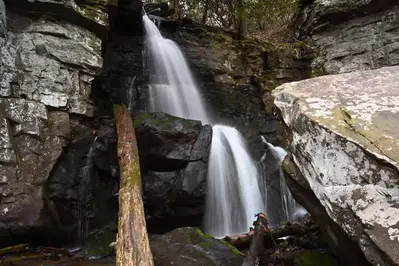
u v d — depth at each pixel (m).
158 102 9.16
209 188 6.60
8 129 5.16
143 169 6.30
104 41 7.47
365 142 2.39
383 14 10.03
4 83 5.39
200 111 9.84
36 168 5.26
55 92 5.93
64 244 5.43
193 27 11.02
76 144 6.07
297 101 3.10
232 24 14.24
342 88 3.21
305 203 3.29
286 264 4.00
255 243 4.19
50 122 5.72
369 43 10.14
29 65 5.78
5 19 5.74
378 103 2.81
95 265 4.36
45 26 6.27
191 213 6.23
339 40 10.88
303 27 12.23
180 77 10.04
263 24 14.72
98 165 6.20
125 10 8.95
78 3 6.82
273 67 10.92
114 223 5.64
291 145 3.24
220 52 10.85
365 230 2.13
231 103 10.25
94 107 6.56
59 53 6.24
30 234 4.96
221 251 4.28
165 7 12.82
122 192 4.59
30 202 4.97
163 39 10.42
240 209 6.97
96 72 6.75
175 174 6.31
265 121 9.77
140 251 3.27
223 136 7.75
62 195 5.44
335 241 2.95
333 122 2.68
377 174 2.27
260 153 8.12
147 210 6.16
